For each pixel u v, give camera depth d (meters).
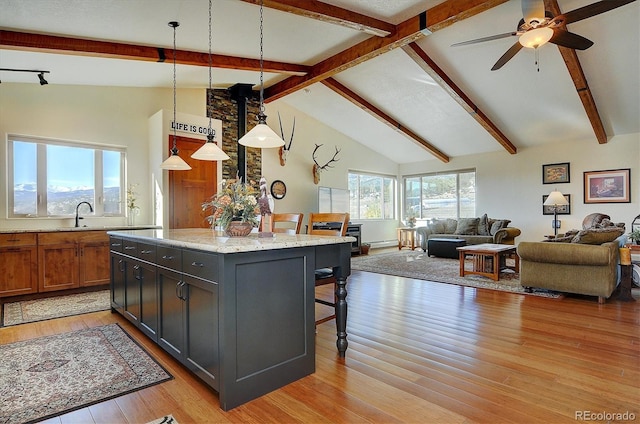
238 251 1.82
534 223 8.01
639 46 4.50
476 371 2.21
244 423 1.69
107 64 4.11
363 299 4.04
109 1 2.78
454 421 1.69
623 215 6.90
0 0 2.60
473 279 5.11
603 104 5.98
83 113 4.80
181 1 3.00
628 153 6.86
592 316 3.33
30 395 1.95
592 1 3.90
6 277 3.84
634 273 4.36
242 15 3.47
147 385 2.07
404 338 2.79
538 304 3.77
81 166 4.84
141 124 5.36
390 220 10.34
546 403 1.83
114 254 3.39
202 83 5.79
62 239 4.18
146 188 5.38
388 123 7.59
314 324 2.25
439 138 8.38
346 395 1.94
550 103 6.18
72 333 2.93
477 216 8.92
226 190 2.55
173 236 2.62
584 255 3.72
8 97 4.26
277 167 7.51
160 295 2.48
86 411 1.80
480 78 5.78
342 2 3.68
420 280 5.13
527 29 3.19
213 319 1.90
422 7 3.97
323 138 8.52
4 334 2.92
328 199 8.51
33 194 4.46
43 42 3.33
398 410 1.79
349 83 6.53
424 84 6.19
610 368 2.23
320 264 2.31
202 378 2.01
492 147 8.43
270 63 5.26
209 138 3.43
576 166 7.45
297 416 1.75
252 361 1.93
